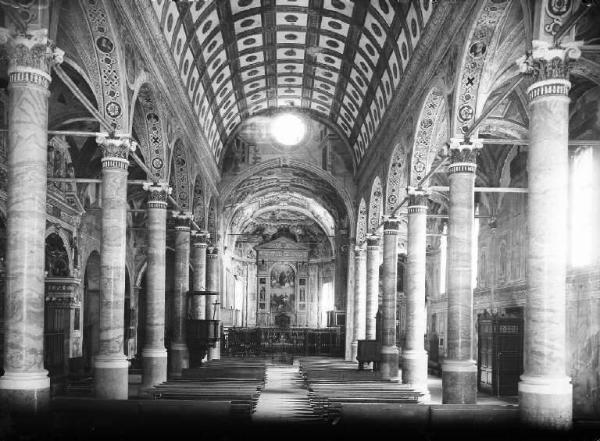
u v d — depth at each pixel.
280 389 24.17
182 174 24.86
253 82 30.80
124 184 15.16
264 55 27.89
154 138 19.70
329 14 23.55
